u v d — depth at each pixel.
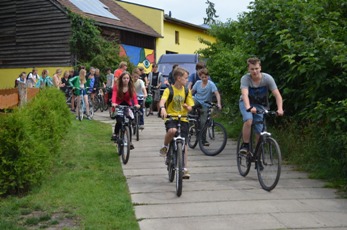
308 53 8.49
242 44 11.20
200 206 6.33
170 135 7.37
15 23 28.31
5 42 28.67
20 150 6.80
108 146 10.88
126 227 5.40
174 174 7.53
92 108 17.38
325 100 8.45
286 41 9.01
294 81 9.73
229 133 12.41
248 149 7.78
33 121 8.18
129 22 32.34
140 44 32.50
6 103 9.01
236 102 13.19
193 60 21.28
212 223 5.61
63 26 26.80
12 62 28.47
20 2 28.08
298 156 8.97
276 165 6.95
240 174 8.23
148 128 14.71
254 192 7.07
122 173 8.26
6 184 6.74
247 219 5.76
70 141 11.13
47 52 27.27
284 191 7.12
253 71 7.44
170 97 7.45
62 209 6.09
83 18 26.25
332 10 10.12
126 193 6.91
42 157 7.19
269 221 5.68
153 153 10.38
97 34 26.72
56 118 8.98
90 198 6.57
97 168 8.60
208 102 10.33
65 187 7.14
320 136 8.66
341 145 7.74
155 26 34.78
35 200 6.46
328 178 7.84
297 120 9.78
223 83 13.80
